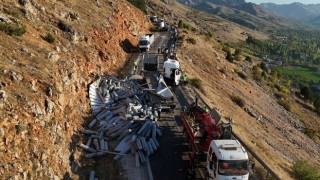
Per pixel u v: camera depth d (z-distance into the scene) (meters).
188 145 26.27
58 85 23.17
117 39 48.59
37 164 17.48
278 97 76.44
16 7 29.39
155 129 27.48
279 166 31.80
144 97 34.16
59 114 22.39
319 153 51.41
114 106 30.25
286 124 58.44
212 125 23.78
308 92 92.38
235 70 72.62
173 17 149.62
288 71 190.00
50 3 36.44
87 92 30.08
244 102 52.62
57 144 20.45
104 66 38.59
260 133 43.38
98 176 21.97
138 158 23.83
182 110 30.06
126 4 66.38
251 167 23.41
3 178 14.98
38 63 23.45
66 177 19.95
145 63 43.81
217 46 90.44
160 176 22.67
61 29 32.94
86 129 26.30
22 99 18.84
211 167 20.39
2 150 15.97
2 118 16.70
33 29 28.78
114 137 26.12
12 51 23.09
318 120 74.62
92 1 49.94
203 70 58.75
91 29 39.25
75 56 30.66
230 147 19.91
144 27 72.69
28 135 17.92
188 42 71.38
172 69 41.06
